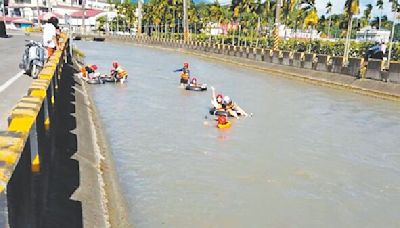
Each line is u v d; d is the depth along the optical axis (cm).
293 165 1097
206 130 1430
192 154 1148
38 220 470
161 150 1172
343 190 938
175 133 1373
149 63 4278
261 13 6297
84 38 9575
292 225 759
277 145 1284
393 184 988
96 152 1026
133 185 893
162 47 7331
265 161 1117
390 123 1683
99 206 693
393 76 2348
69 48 2939
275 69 3659
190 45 6356
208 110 1786
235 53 4747
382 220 798
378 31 5969
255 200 859
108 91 2197
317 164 1115
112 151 1128
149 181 926
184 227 726
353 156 1203
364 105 2102
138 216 746
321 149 1265
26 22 8825
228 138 1340
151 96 2100
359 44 4000
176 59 5072
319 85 2914
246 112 1811
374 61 2523
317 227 757
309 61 3250
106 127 1407
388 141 1392
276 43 4491
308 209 831
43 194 539
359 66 2667
